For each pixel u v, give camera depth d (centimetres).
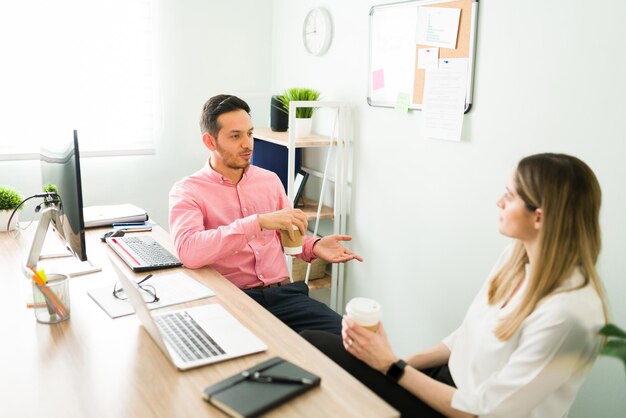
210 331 144
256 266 219
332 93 303
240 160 217
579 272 125
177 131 346
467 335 151
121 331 145
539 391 120
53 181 184
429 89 236
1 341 139
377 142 273
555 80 187
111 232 231
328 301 327
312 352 135
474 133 220
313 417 108
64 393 116
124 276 138
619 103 169
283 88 353
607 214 177
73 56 308
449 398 132
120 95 324
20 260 201
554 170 126
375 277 287
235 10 345
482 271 224
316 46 309
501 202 139
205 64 344
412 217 257
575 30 179
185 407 111
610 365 181
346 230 303
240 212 226
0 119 298
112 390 117
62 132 174
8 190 238
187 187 219
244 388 115
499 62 207
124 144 331
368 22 270
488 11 209
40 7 296
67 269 190
